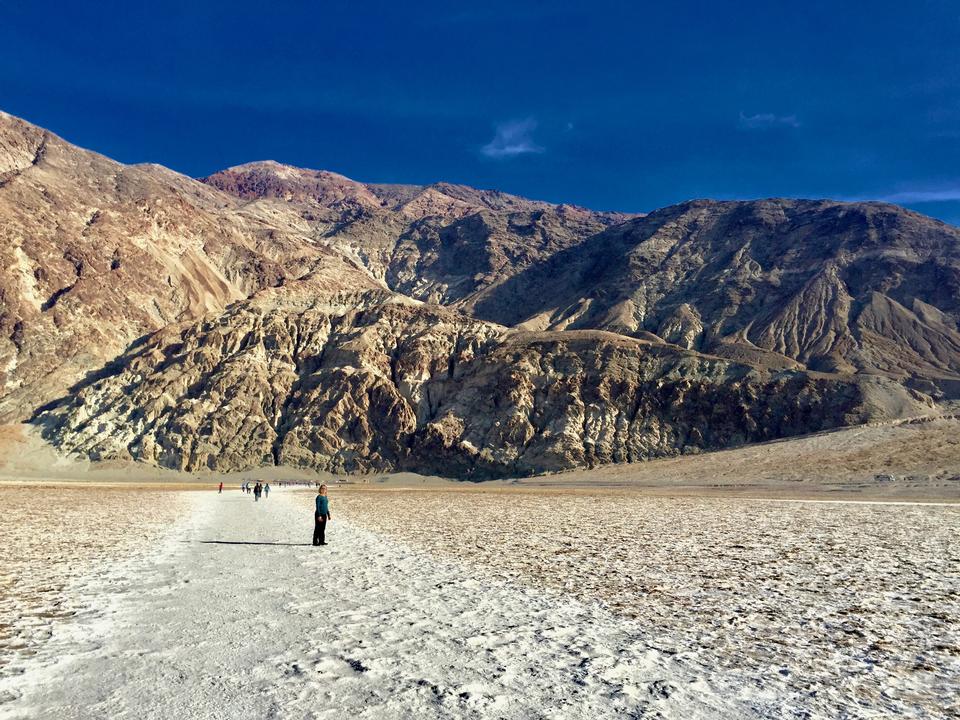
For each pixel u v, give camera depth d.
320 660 8.13
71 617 10.56
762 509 39.81
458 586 13.53
